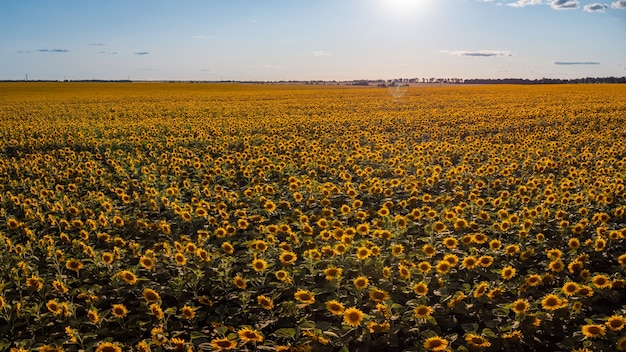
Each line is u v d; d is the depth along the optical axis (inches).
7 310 245.9
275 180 543.2
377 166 601.9
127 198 437.7
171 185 498.6
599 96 1974.7
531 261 307.0
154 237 369.1
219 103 1804.9
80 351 211.6
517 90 2687.0
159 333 215.0
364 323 224.1
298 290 258.5
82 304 268.1
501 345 218.7
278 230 334.6
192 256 305.4
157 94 2438.5
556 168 590.9
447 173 525.7
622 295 260.4
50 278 284.2
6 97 2181.3
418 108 1531.7
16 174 593.0
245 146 749.9
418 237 340.8
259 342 224.2
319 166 570.9
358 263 292.8
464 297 241.1
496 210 412.2
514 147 703.1
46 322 239.5
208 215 403.2
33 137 923.4
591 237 341.4
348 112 1393.9
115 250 305.7
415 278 270.2
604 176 489.4
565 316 232.4
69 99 2036.2
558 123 1060.5
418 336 226.4
